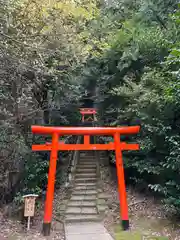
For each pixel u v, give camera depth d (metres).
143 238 4.95
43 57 5.79
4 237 5.05
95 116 13.97
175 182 5.28
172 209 5.31
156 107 5.84
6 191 6.43
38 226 5.74
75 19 6.80
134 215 6.02
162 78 6.04
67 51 6.54
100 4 10.71
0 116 6.46
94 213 6.33
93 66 9.92
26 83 6.71
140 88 6.42
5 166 6.36
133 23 8.38
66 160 9.98
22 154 6.54
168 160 5.16
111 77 8.88
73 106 10.32
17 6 5.34
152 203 6.35
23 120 7.00
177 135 5.18
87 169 8.99
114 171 8.83
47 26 6.16
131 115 6.89
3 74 5.93
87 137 6.10
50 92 8.15
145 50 7.17
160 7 8.13
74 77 8.73
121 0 10.68
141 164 6.57
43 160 8.02
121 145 6.09
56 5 6.05
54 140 5.92
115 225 5.75
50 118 9.23
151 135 6.13
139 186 7.20
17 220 5.82
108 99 9.34
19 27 5.70
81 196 7.27
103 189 7.63
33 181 6.93
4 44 4.89
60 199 7.25
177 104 5.25
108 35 8.72
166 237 4.83
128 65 7.55
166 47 6.57
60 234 5.40
